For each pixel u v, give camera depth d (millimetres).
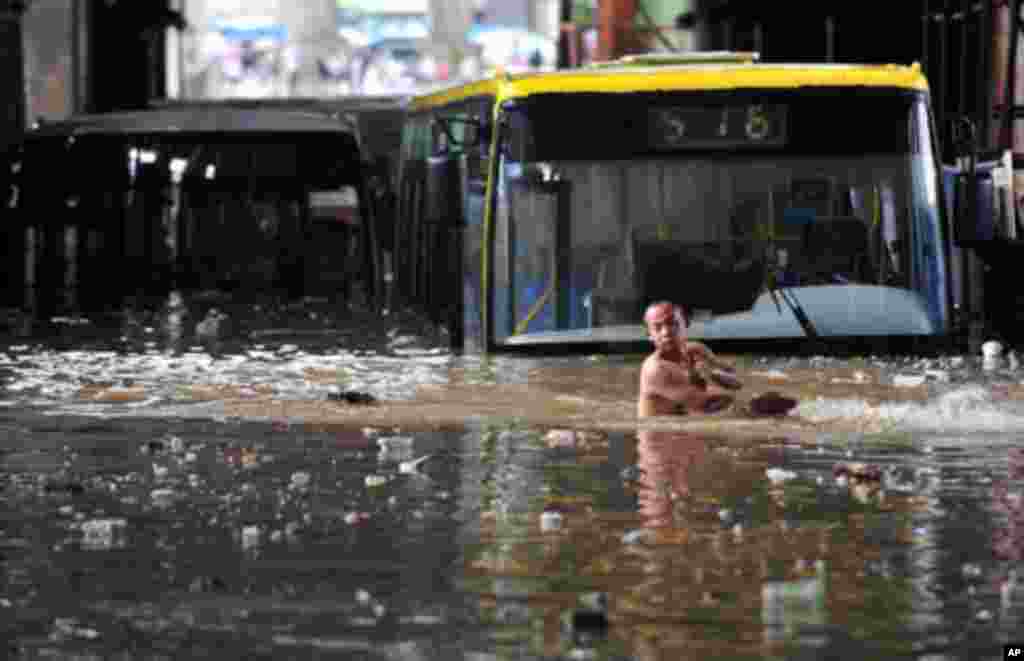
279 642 14852
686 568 17234
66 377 34250
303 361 37156
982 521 19406
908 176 38438
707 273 38281
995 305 42094
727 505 20391
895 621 15328
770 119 38406
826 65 38969
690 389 28109
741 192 38344
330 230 58250
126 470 23109
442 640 14875
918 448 24656
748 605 15859
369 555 17875
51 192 58688
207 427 27281
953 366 35500
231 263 58406
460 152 42531
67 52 91438
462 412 28906
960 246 41719
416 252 53656
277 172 58312
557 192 38344
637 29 119562
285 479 22359
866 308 38219
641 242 38312
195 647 14734
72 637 15039
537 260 38312
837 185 38438
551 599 16125
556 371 34812
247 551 18078
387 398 30734
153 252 58344
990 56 53469
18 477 22578
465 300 41625
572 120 38375
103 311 51906
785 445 25000
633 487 21578
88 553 18016
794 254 38281
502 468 23094
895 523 19312
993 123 54000
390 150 81562
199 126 58438
